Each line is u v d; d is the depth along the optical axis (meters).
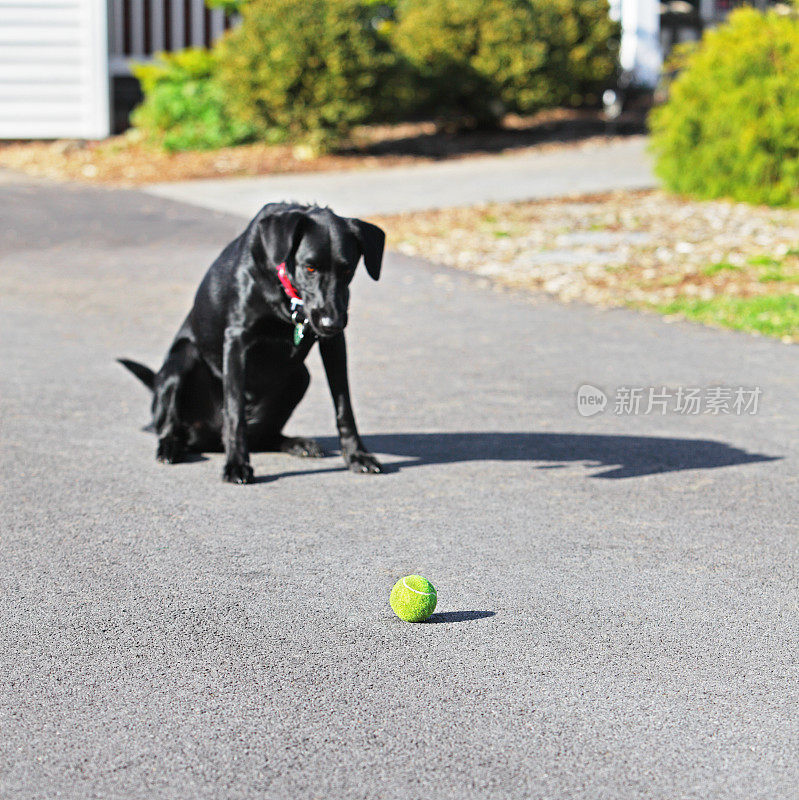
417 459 7.05
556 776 3.55
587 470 6.84
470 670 4.25
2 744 3.70
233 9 24.20
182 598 4.88
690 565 5.34
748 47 17.62
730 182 17.94
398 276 13.49
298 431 7.72
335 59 21.56
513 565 5.30
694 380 9.13
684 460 7.08
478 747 3.71
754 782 3.54
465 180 20.20
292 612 4.75
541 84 24.36
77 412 8.03
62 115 24.47
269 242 5.98
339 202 18.09
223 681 4.14
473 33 24.05
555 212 17.25
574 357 9.91
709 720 3.91
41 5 23.97
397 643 4.47
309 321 6.08
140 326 11.05
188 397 6.95
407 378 9.17
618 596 4.96
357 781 3.51
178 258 14.44
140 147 23.27
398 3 26.03
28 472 6.63
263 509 6.05
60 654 4.34
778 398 8.63
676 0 31.80
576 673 4.24
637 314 11.69
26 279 13.12
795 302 11.73
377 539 5.61
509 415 8.12
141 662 4.28
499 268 13.89
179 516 5.92
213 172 21.17
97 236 15.66
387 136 24.75
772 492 6.45
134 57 26.00
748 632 4.62
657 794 3.46
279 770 3.56
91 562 5.27
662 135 18.83
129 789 3.46
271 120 22.58
